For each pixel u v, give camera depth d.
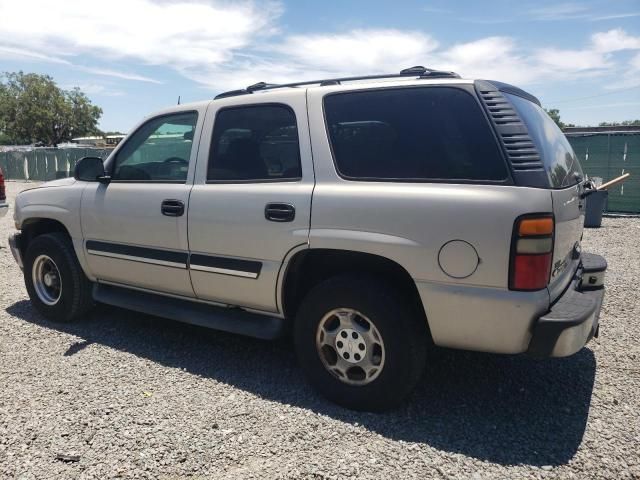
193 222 3.62
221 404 3.23
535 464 2.60
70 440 2.82
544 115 3.45
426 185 2.83
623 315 4.90
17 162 29.05
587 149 13.34
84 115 60.09
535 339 2.65
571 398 3.29
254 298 3.45
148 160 4.04
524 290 2.61
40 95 56.47
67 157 27.11
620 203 13.03
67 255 4.54
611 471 2.53
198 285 3.71
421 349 2.97
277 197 3.26
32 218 4.77
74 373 3.68
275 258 3.28
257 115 3.49
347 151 3.12
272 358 3.96
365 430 2.92
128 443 2.79
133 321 4.80
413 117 2.96
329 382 3.20
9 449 2.75
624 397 3.29
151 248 3.92
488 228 2.62
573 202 3.10
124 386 3.47
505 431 2.91
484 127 2.75
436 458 2.65
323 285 3.14
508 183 2.66
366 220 2.93
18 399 3.29
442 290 2.76
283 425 2.97
